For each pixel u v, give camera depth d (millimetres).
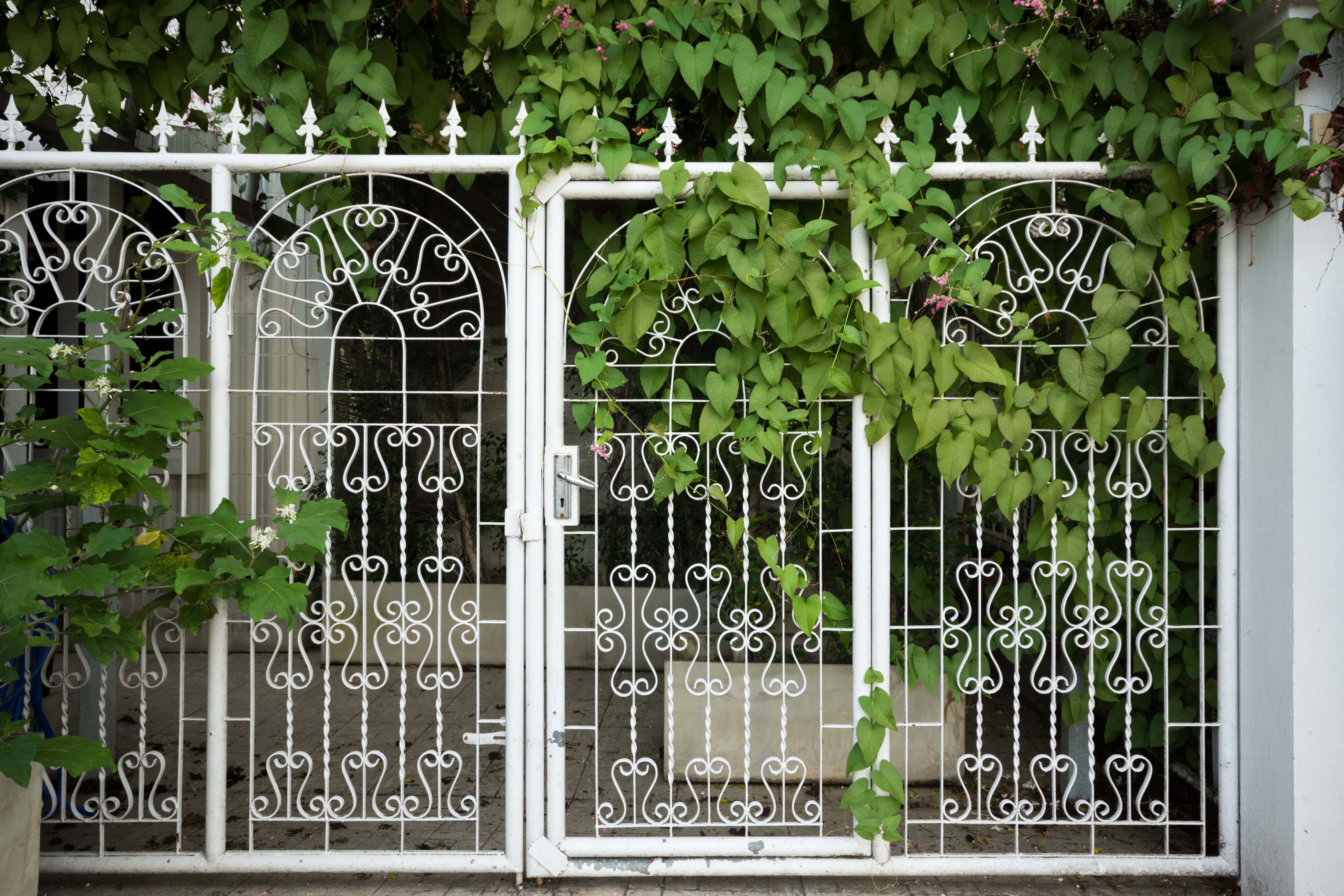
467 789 3744
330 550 5887
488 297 5926
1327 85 2674
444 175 3104
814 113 2857
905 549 2982
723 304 3004
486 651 5891
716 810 3490
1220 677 2949
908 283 2906
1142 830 3334
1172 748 3371
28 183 4391
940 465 2902
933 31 2916
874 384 2908
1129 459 2979
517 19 2898
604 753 4129
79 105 3053
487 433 6082
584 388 3211
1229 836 2918
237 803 3582
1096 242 2959
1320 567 2676
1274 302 2764
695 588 4391
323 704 4918
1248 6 2523
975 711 4461
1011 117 3039
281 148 2963
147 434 2664
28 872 2576
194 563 2750
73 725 4168
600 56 2916
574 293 3131
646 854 2908
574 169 2908
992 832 3297
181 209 4410
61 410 4004
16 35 3010
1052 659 3008
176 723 4586
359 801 3598
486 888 2916
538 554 2939
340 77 2928
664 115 3006
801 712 3740
